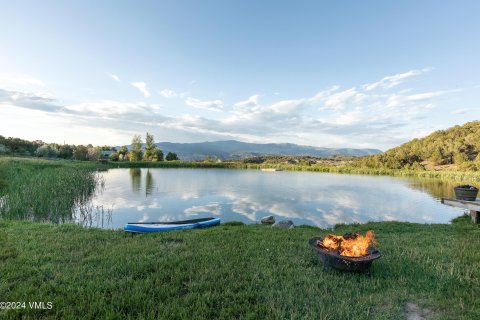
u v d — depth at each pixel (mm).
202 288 5039
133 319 3939
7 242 7496
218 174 58625
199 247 7762
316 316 4078
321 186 39281
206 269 5855
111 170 63125
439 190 37594
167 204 21734
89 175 33812
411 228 11820
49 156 78625
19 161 39719
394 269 6094
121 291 4773
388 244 8461
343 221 17516
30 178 22609
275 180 47250
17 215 14016
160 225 11031
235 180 45031
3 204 14656
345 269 5805
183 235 9367
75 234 8961
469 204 12312
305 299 4641
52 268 5711
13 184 19797
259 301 4633
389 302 4605
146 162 80875
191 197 25609
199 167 85688
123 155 97500
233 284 5172
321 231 11227
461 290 5109
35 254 6570
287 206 22234
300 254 7254
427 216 19797
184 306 4363
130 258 6500
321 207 22266
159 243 8133
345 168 86000
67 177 25297
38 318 3967
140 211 18781
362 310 4352
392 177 66875
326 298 4648
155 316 4133
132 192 28047
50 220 14812
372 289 5102
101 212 18141
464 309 4418
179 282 5238
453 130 136875
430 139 134625
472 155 101875
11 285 4879
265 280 5391
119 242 8219
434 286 5309
